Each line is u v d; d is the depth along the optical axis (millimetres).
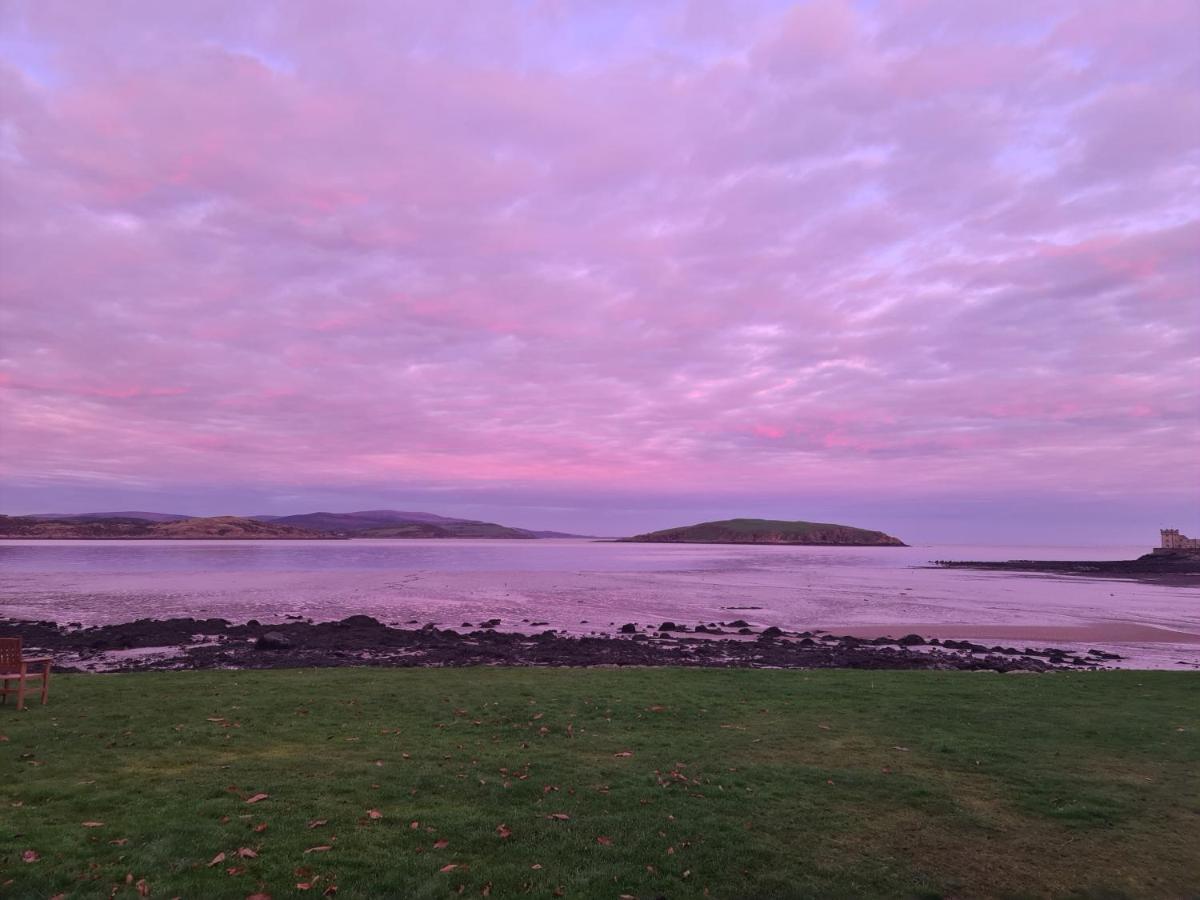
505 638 31047
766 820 7875
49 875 6074
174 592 53094
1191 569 113250
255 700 13688
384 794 8367
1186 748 10883
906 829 7711
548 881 6367
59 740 10516
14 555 120938
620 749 10672
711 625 37938
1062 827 7809
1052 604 53219
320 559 116750
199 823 7297
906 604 51781
